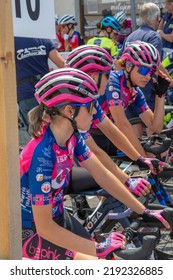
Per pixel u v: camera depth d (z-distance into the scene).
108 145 2.87
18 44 3.80
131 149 2.56
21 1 1.77
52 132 1.81
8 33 1.38
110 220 2.36
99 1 7.18
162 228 1.94
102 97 2.88
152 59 2.73
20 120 3.94
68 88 1.77
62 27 6.64
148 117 3.10
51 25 1.88
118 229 2.34
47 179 1.78
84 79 1.78
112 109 2.81
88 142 2.30
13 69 1.40
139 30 4.51
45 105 1.80
